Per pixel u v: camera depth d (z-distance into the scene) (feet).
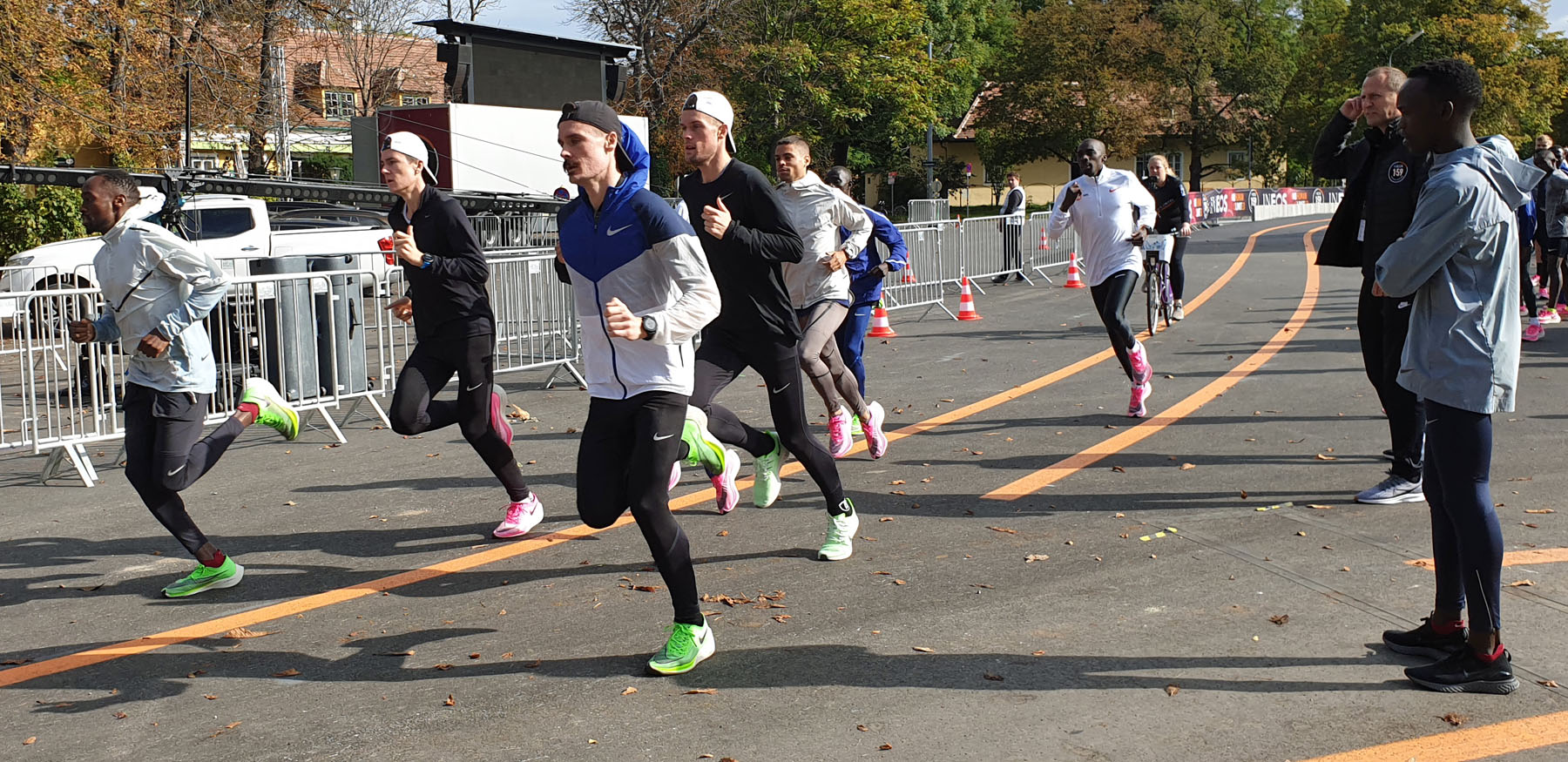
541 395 32.68
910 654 13.38
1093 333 41.83
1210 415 26.48
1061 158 195.00
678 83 130.21
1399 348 18.38
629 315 12.14
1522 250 35.86
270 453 25.64
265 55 89.86
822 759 10.94
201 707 12.60
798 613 14.84
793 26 145.28
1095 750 10.98
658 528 12.89
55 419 24.75
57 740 11.89
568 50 91.35
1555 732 11.09
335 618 15.30
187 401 16.25
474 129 78.84
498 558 17.69
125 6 73.31
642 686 12.76
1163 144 213.66
